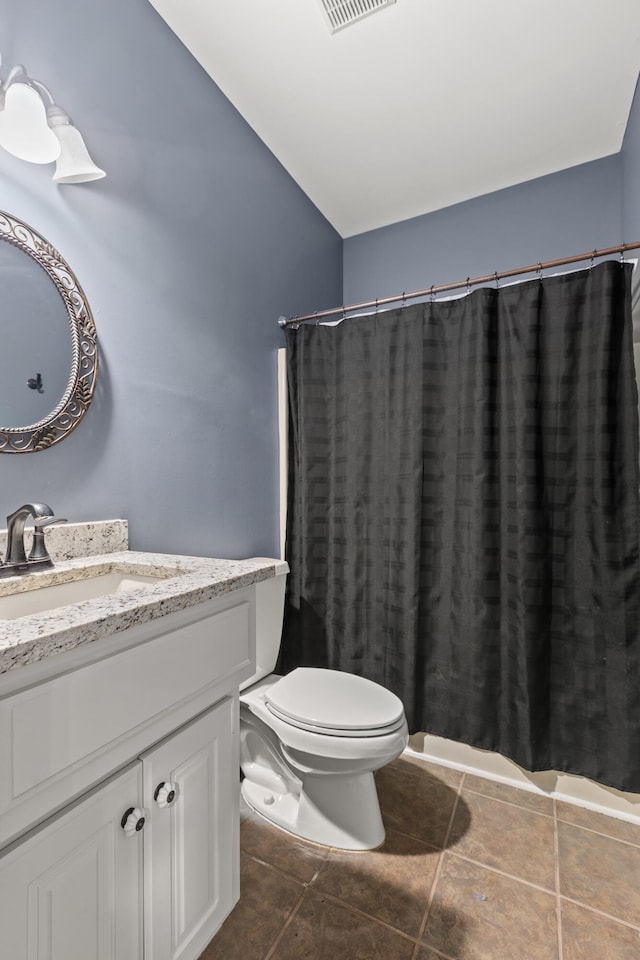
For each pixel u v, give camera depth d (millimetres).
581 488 1554
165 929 842
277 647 1719
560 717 1566
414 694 1742
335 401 2002
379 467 1896
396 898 1175
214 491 1711
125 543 1329
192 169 1629
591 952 1042
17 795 582
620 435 1489
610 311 1470
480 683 1646
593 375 1521
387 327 1855
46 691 616
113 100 1325
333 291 2721
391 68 1707
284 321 2082
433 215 2598
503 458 1654
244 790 1568
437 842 1367
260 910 1137
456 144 2104
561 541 1579
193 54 1643
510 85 1786
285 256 2219
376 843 1346
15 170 1073
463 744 1743
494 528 1651
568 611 1568
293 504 2053
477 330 1668
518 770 1652
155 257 1463
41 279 1125
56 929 648
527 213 2357
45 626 629
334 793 1386
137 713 762
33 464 1111
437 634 1770
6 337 1053
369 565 1922
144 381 1417
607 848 1352
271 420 2062
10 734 573
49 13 1150
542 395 1593
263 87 1785
